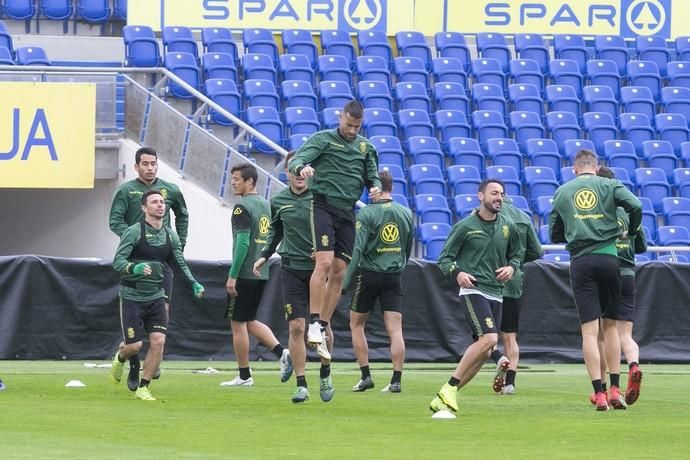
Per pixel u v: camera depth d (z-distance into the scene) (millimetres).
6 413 27141
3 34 63688
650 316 49375
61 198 58688
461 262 28750
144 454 20578
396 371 34219
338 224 29125
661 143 66125
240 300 34938
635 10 73125
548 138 66625
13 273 45312
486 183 28688
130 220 35062
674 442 23078
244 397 31844
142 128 55062
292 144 59625
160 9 67250
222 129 60344
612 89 70500
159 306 31344
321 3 69438
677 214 61688
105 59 67188
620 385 37875
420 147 62438
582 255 28859
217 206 52344
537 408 29938
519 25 72250
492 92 67562
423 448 21844
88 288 45844
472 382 38906
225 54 65000
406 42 70000
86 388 33656
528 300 48500
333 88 64812
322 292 29031
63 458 19906
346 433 24094
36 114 53469
